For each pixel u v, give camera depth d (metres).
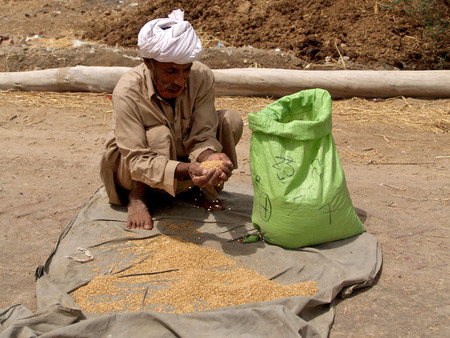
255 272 3.04
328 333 2.58
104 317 2.49
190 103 3.38
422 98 6.56
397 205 3.98
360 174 4.63
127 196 3.80
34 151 5.13
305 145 3.17
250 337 2.42
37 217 3.77
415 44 7.55
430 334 2.58
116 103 3.29
